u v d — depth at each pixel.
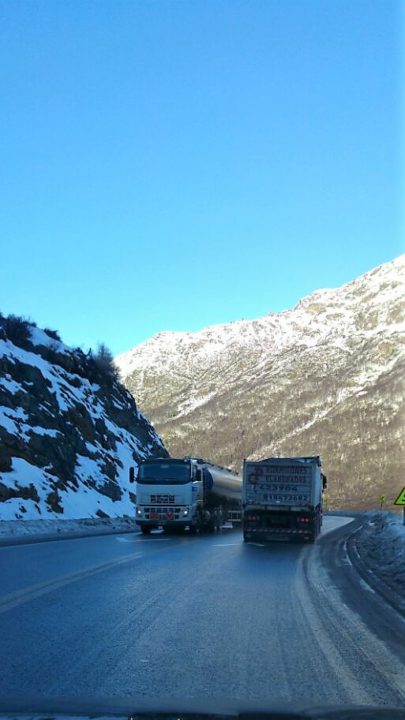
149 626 10.67
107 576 15.95
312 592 14.49
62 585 14.34
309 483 30.67
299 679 8.07
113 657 8.82
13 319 56.28
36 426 44.66
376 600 13.65
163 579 15.77
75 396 53.25
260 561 20.59
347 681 8.03
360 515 82.62
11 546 23.55
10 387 45.47
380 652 9.44
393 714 6.69
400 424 175.62
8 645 9.33
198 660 8.79
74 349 61.75
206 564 19.19
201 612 11.89
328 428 193.38
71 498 41.44
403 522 35.19
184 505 33.44
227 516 42.25
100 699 7.08
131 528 39.38
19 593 13.16
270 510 30.64
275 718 6.45
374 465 164.25
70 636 9.89
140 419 64.81
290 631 10.59
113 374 66.25
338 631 10.69
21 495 36.94
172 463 34.03
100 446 51.75
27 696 7.16
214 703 6.98
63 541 26.47
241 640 9.93
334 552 25.34
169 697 7.20
